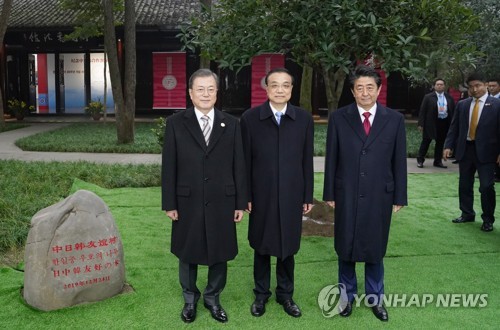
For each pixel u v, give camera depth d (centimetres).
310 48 499
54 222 350
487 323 339
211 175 329
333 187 346
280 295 357
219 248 332
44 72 2023
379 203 335
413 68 456
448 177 830
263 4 480
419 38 474
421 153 926
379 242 338
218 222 332
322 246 486
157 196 690
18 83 1998
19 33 1847
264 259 351
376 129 335
